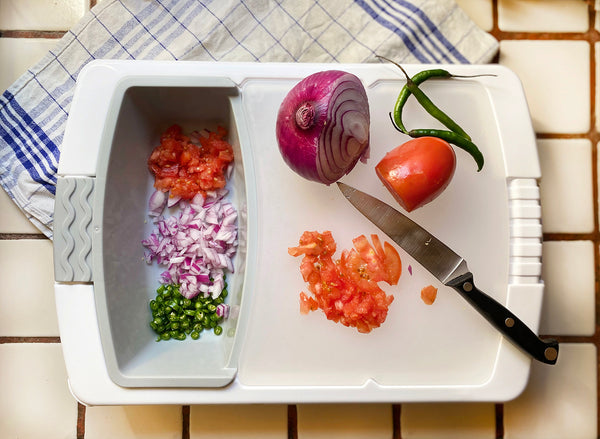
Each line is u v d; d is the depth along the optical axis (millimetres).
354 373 688
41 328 756
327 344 688
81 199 668
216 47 757
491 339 694
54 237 666
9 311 755
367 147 680
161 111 732
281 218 696
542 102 778
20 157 746
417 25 759
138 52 752
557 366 771
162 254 743
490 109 704
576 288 771
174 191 737
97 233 666
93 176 673
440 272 686
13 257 756
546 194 774
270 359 685
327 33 764
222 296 749
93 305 667
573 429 766
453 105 705
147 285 745
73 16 767
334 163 655
